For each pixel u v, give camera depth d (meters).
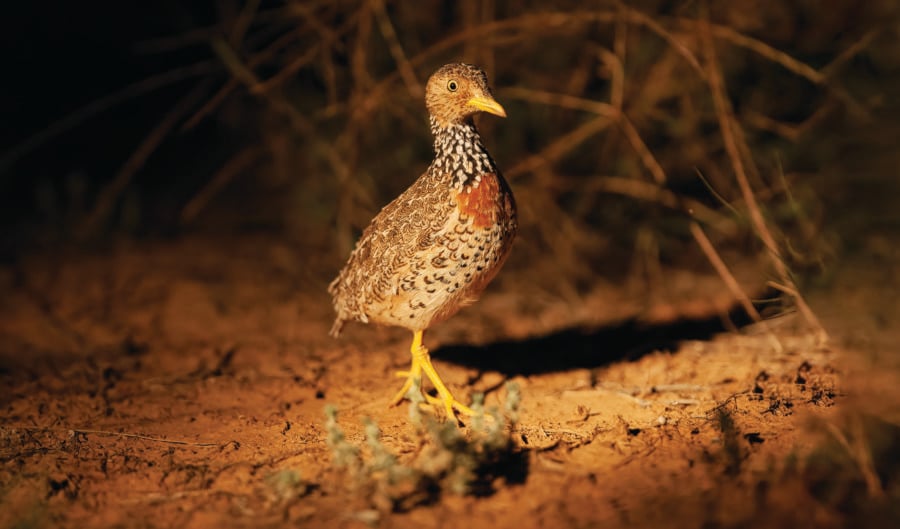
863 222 11.91
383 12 12.78
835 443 7.16
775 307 10.34
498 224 8.03
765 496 6.63
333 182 15.29
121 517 6.85
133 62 20.22
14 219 17.02
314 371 10.16
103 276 14.22
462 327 11.86
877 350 9.48
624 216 14.12
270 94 14.23
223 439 8.30
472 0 13.66
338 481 7.04
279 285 13.70
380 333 11.62
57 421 8.87
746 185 10.42
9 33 19.78
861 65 12.84
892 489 6.61
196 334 11.80
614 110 12.20
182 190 18.08
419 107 14.14
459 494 6.83
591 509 6.64
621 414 8.50
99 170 18.81
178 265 14.62
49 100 20.28
